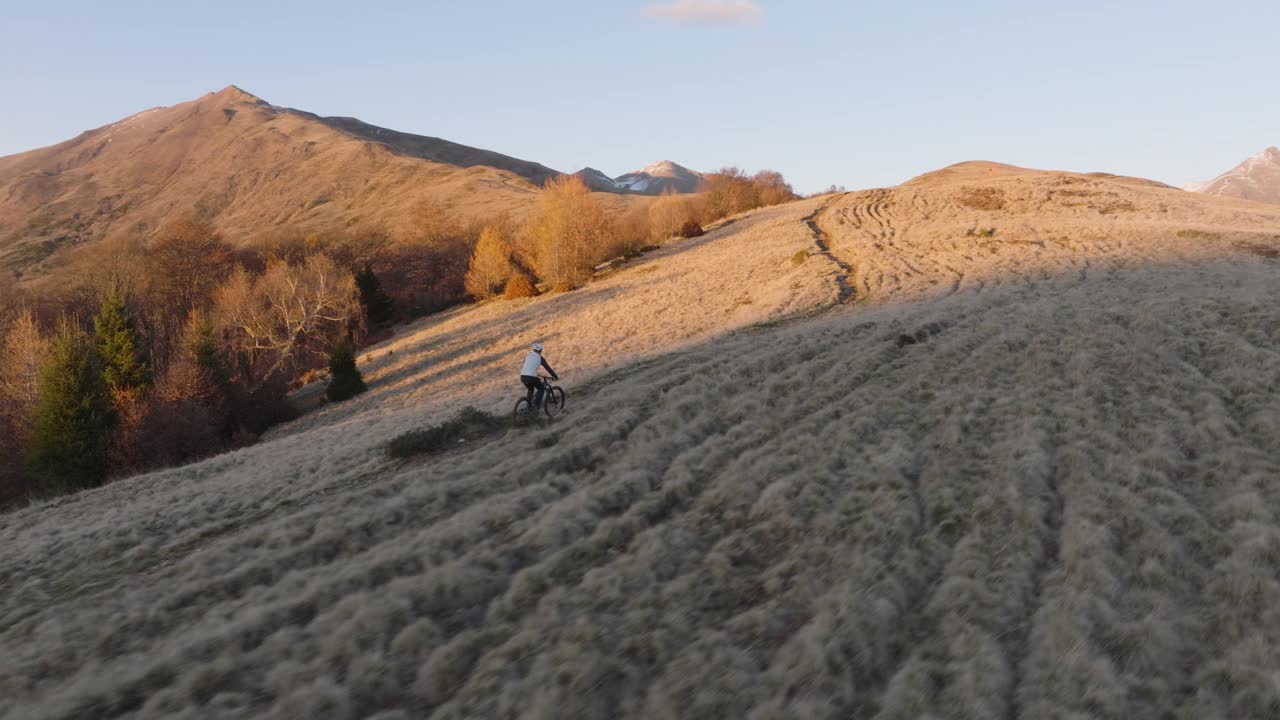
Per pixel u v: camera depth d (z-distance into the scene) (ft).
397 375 152.66
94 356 125.08
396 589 26.09
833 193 337.11
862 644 20.84
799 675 19.52
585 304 174.29
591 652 21.07
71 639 26.91
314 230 517.55
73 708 20.35
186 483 66.13
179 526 46.16
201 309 191.01
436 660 21.54
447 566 27.81
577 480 40.14
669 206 287.69
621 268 216.95
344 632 23.07
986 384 46.32
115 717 20.12
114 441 110.22
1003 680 19.08
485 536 32.55
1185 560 24.40
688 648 21.42
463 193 568.00
